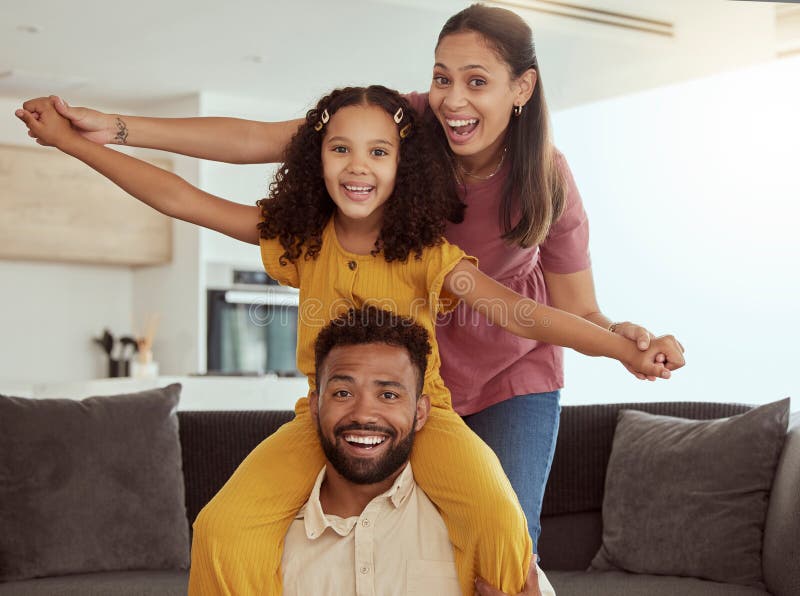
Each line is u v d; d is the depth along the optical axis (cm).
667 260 584
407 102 192
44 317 625
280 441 187
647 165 594
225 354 621
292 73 567
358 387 176
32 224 586
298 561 184
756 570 288
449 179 196
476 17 187
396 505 184
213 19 466
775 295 543
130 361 630
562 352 214
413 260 188
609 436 332
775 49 519
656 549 299
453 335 210
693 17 485
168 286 633
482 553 175
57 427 311
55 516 302
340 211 192
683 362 176
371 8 447
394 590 181
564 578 296
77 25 475
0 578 296
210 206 199
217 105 616
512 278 216
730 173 561
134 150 618
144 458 315
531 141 195
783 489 281
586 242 216
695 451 304
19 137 614
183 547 312
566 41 488
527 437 206
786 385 537
